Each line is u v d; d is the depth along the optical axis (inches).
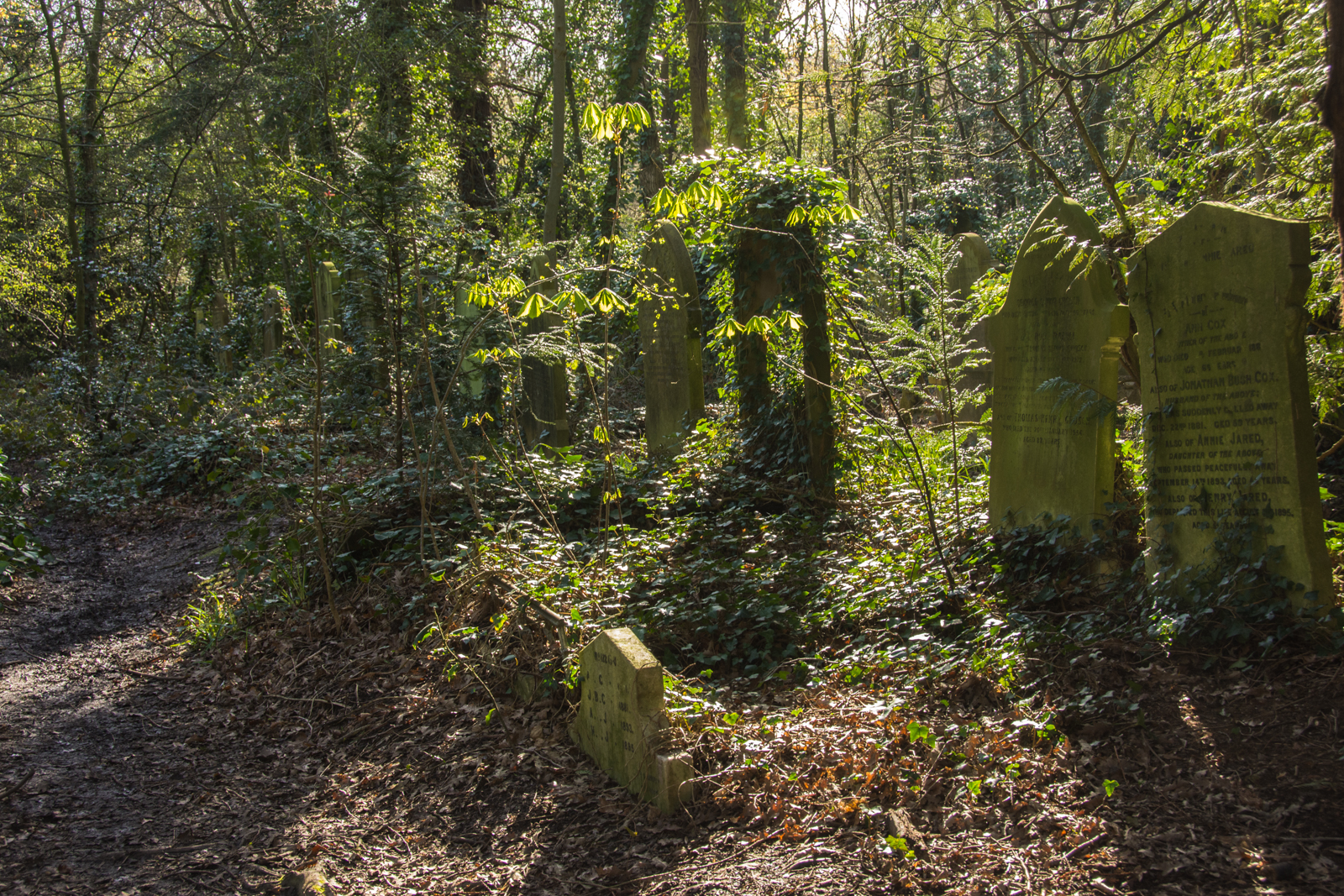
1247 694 146.5
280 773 177.3
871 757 141.7
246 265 787.4
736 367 366.9
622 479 319.9
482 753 169.5
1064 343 220.7
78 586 325.7
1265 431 170.4
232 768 180.7
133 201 651.5
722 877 120.8
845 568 236.8
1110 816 122.0
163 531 394.9
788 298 312.8
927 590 211.2
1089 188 442.0
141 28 673.0
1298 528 164.6
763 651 200.5
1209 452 180.5
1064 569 212.5
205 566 339.9
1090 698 152.2
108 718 210.4
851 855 121.1
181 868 141.7
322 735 192.2
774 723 157.6
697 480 323.0
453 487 289.7
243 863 142.7
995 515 241.6
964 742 143.3
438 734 181.3
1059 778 132.6
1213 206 178.5
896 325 246.2
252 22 722.2
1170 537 188.2
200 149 690.8
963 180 677.9
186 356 652.1
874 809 130.0
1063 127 459.2
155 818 159.8
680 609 211.0
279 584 275.9
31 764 184.2
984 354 374.3
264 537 277.7
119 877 139.5
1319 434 241.9
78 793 170.7
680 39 764.6
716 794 140.0
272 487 282.8
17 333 846.5
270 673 229.6
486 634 204.2
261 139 676.1
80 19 644.1
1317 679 146.1
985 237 693.3
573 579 218.8
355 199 320.8
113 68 709.9
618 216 315.9
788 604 217.0
